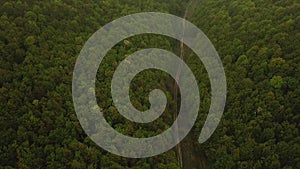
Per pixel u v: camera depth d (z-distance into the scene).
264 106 84.25
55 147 77.62
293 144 76.62
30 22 92.19
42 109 81.19
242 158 82.19
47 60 88.81
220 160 85.31
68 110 84.00
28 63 86.00
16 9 94.12
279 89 84.75
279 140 79.56
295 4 97.81
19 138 76.12
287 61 87.56
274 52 90.88
